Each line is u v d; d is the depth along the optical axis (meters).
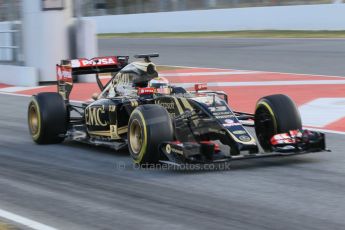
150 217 8.70
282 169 11.37
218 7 55.03
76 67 15.00
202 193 9.86
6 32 29.36
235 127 11.52
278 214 8.65
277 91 22.84
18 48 28.75
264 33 48.34
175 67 32.28
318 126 16.31
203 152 11.08
